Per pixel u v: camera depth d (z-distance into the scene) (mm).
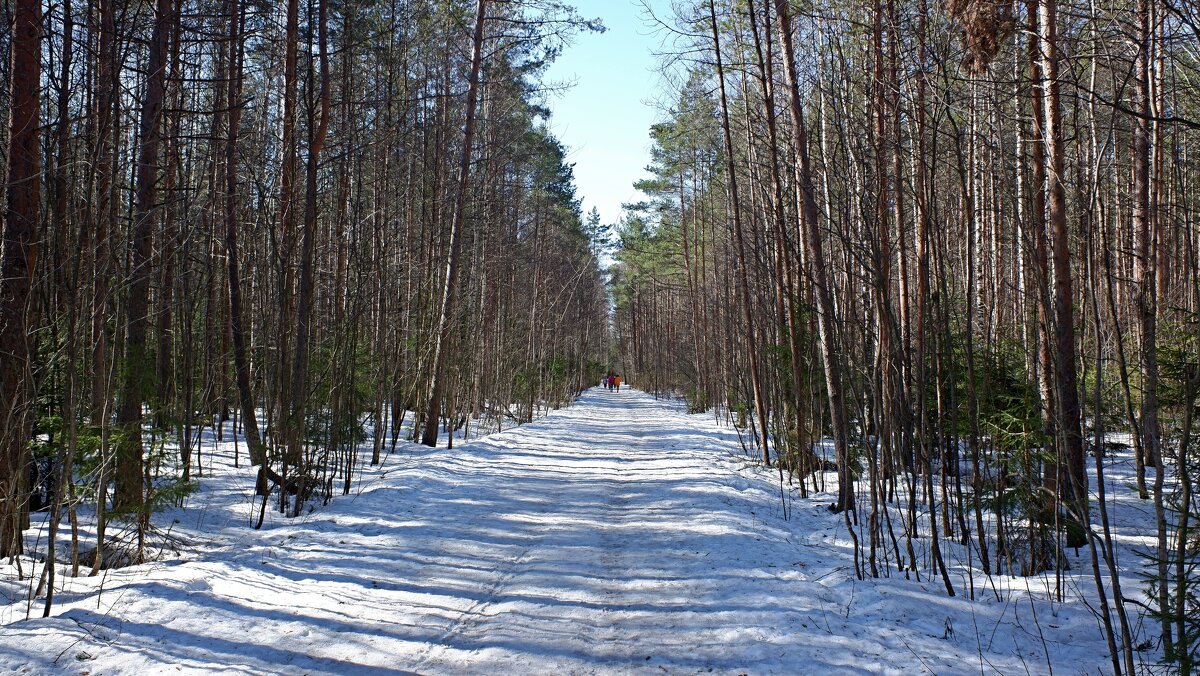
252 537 9039
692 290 35562
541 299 37156
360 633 5625
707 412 34594
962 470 12367
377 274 15766
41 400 8492
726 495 11805
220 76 13789
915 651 5266
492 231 27625
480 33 19250
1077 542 8359
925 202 8039
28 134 7434
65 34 6531
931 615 6145
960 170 7016
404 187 21688
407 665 5043
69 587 6535
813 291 11781
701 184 32531
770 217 12312
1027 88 7613
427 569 7520
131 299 8789
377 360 15594
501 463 16547
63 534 8555
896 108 8336
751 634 5535
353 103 12992
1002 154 6406
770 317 13922
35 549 7312
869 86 9297
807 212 11391
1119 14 7184
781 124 13414
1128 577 7117
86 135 6508
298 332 10641
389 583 6969
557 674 4910
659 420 31953
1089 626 5922
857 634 5578
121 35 6641
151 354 11445
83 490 7383
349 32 13984
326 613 6035
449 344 21578
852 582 6945
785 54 10742
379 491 12055
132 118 8633
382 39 17438
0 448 6898
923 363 7562
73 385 6055
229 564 7250
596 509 11156
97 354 7930
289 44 12047
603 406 44906
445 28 20719
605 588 6883
